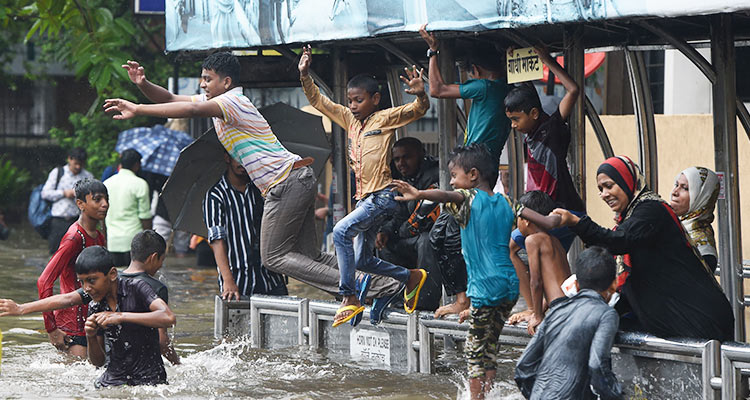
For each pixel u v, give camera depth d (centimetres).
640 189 927
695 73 1809
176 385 1034
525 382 834
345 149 1416
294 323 1283
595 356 779
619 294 961
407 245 1211
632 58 1331
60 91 4266
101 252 978
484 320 967
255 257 1370
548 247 970
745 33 1222
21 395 984
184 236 2694
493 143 1121
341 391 1026
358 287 1145
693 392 884
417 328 1120
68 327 1211
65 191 2292
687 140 1716
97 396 977
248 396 995
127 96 2711
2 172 3831
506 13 989
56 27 2058
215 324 1368
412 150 1183
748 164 1608
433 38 1066
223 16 1284
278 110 1360
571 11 937
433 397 999
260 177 1196
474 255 957
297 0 1180
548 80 1850
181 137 2548
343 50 1415
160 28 3083
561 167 1050
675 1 865
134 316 955
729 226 970
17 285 1992
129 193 1991
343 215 1418
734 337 950
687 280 913
